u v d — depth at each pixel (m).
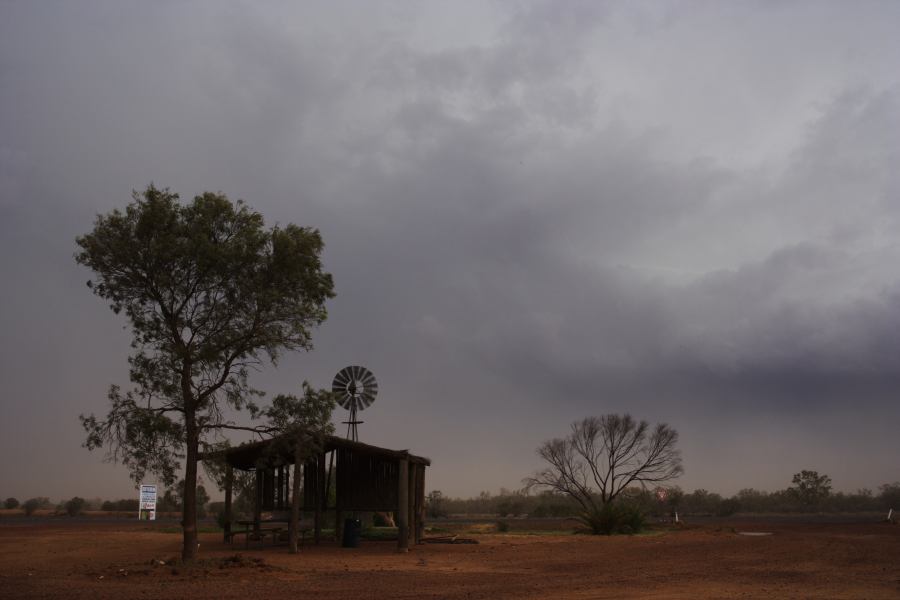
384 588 17.20
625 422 59.34
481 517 89.75
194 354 23.14
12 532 42.88
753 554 27.30
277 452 26.67
